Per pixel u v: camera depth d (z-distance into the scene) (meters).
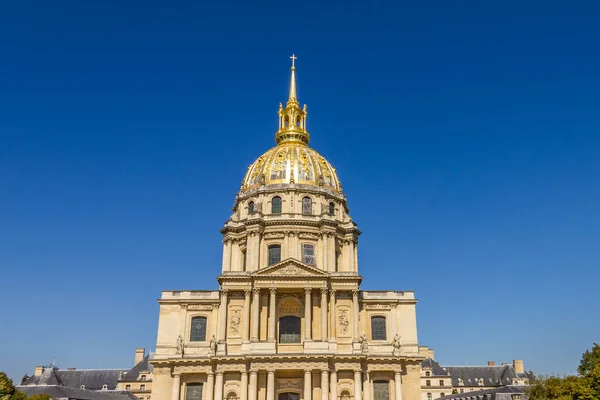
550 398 90.38
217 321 100.31
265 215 112.94
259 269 102.25
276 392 95.19
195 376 96.62
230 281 99.25
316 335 97.81
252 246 108.44
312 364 92.94
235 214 118.69
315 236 111.56
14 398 85.81
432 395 186.62
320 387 92.94
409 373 98.50
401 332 100.88
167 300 101.31
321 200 115.94
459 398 143.62
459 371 195.00
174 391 94.88
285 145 126.88
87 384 169.50
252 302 98.56
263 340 96.31
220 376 93.88
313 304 99.62
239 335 97.75
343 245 114.38
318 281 98.75
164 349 98.50
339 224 114.56
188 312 101.00
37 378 169.50
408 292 103.88
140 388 166.25
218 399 92.81
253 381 92.19
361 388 93.88
